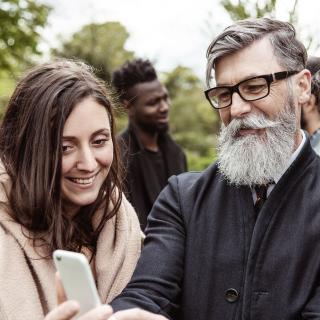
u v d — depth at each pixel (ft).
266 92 4.88
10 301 4.53
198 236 5.08
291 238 4.74
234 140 5.03
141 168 10.11
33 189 4.75
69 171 4.77
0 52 30.17
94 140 4.82
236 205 5.06
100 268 5.13
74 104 4.66
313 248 4.67
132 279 5.06
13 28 30.04
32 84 4.94
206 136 54.39
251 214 4.98
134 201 9.84
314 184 4.89
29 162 4.85
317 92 7.57
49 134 4.70
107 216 5.30
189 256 5.06
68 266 3.58
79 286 3.60
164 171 10.88
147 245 5.22
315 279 4.63
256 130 4.98
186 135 52.44
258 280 4.73
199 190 5.32
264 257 4.75
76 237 5.21
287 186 4.87
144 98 10.78
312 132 7.70
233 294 4.81
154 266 5.01
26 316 4.53
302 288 4.62
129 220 5.52
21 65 31.12
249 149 4.94
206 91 5.14
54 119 4.68
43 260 4.80
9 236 4.79
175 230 5.21
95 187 4.94
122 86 11.10
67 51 32.99
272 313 4.64
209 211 5.13
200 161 29.81
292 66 4.99
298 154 4.93
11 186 4.91
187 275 5.02
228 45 4.89
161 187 10.70
